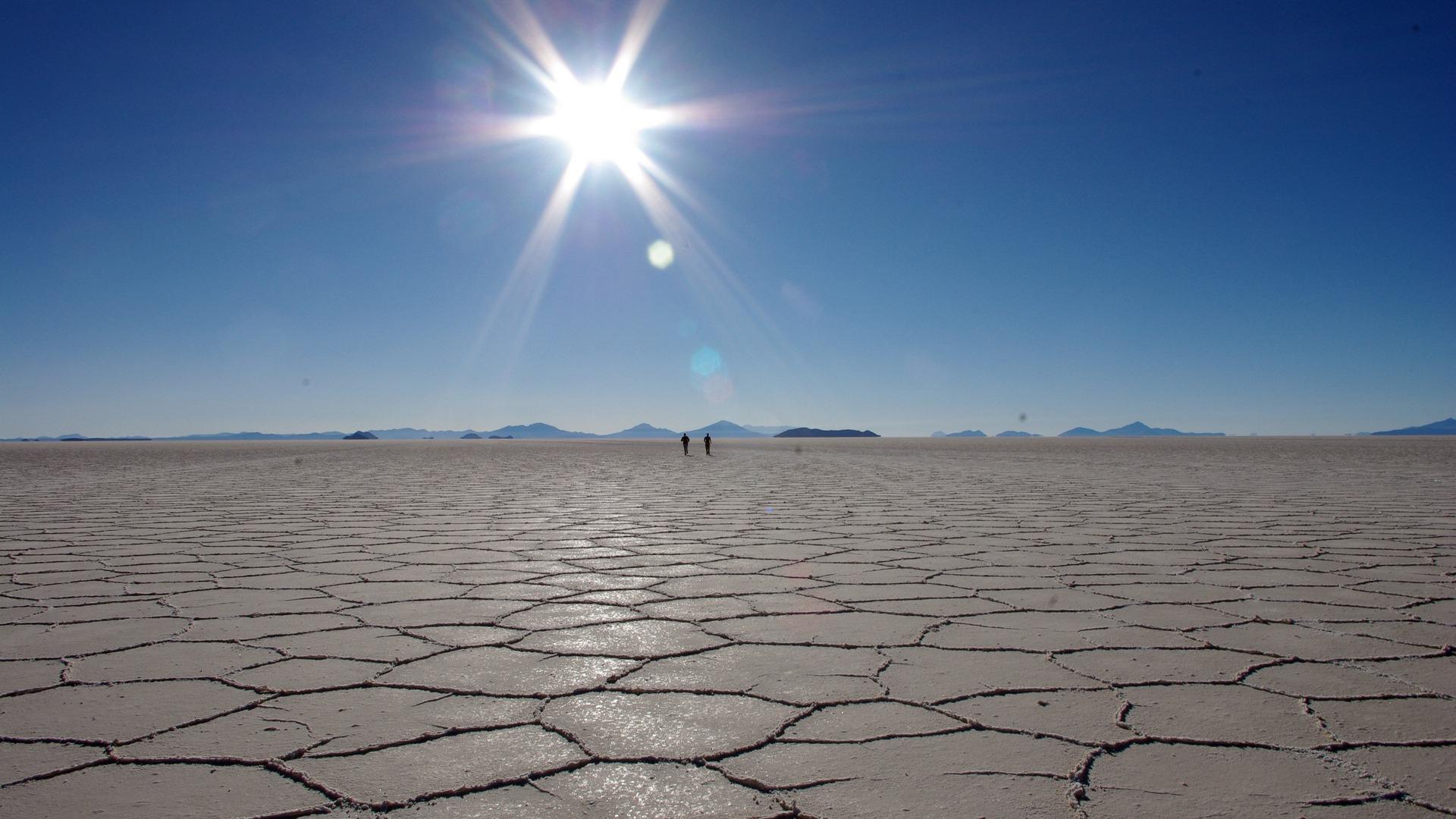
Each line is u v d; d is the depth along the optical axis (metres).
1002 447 45.16
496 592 4.07
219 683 2.58
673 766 1.93
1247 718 2.25
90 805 1.74
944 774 1.88
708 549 5.57
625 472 17.11
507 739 2.10
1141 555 5.23
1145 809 1.70
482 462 23.31
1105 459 23.52
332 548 5.69
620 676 2.66
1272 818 1.66
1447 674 2.67
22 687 2.54
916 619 3.47
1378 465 18.45
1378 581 4.33
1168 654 2.91
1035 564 4.89
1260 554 5.29
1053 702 2.38
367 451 38.34
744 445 57.16
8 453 34.12
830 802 1.74
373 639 3.14
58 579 4.49
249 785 1.83
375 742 2.08
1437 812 1.69
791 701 2.40
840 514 7.91
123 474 16.31
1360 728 2.17
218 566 4.88
